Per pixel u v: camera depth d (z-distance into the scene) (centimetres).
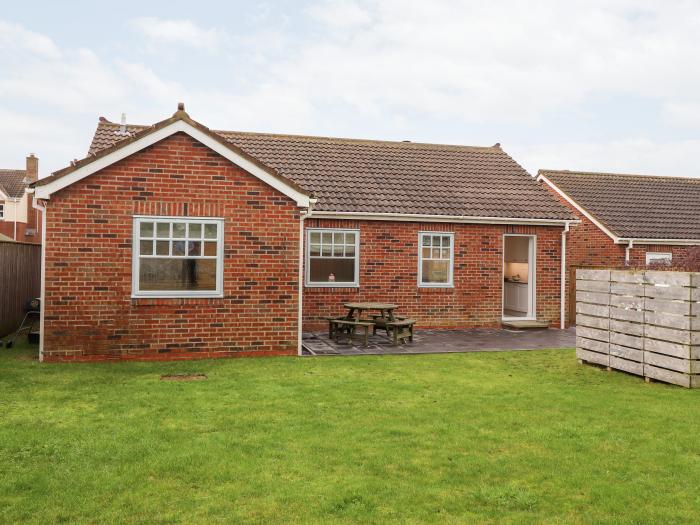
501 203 1828
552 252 1831
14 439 637
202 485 524
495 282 1778
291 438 655
